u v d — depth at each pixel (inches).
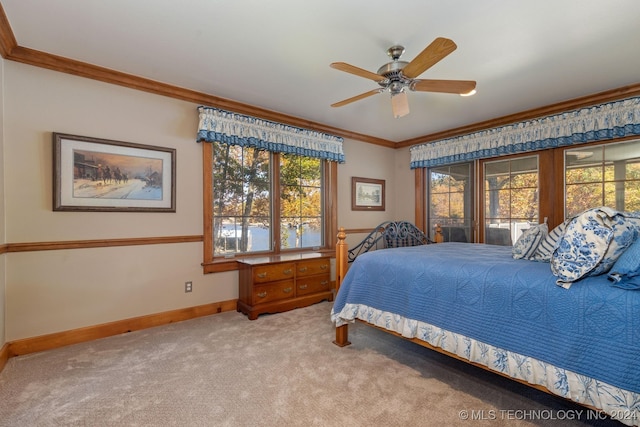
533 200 152.9
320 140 169.2
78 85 106.1
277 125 151.4
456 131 181.2
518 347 63.8
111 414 67.3
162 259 123.3
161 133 123.1
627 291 52.8
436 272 81.0
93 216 109.0
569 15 78.5
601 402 52.7
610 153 130.7
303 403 71.4
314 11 77.3
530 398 73.5
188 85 123.1
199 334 112.3
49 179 101.2
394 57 95.9
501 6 75.1
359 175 196.7
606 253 57.0
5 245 93.0
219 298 137.6
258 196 153.4
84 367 88.0
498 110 149.6
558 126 138.3
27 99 97.8
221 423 64.6
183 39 90.4
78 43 92.4
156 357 94.3
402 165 214.1
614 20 80.4
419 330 81.9
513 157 160.6
